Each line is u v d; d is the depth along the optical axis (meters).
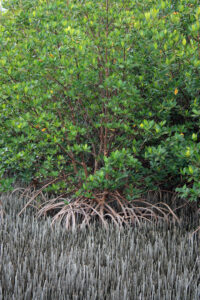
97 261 3.39
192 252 3.72
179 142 4.20
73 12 4.50
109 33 4.53
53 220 4.56
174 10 4.60
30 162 4.73
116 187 4.45
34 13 4.40
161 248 3.79
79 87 4.30
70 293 2.95
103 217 4.54
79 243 3.98
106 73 4.46
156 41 4.20
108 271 3.21
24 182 5.99
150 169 4.55
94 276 3.17
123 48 4.22
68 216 4.55
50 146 5.03
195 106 4.07
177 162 4.27
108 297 2.86
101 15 4.52
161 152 3.94
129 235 4.12
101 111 4.80
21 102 4.26
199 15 3.93
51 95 4.48
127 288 2.95
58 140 4.29
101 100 4.52
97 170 4.80
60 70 4.30
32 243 3.89
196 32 3.85
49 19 4.38
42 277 3.17
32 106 4.18
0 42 4.35
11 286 3.05
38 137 4.58
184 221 4.82
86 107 4.77
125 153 4.06
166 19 4.52
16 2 4.80
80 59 4.20
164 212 4.98
